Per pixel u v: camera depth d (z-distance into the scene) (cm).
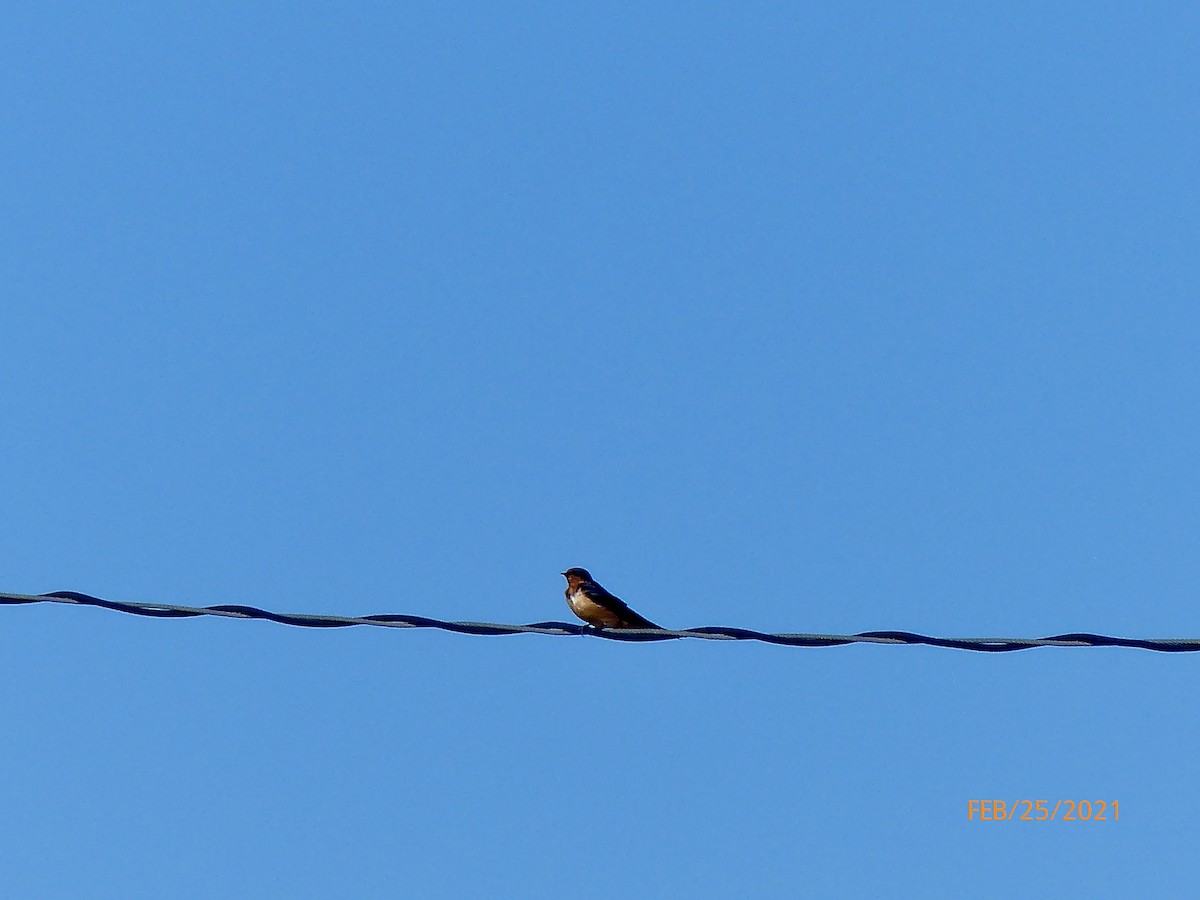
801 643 1300
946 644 1280
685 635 1316
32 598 1320
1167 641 1259
